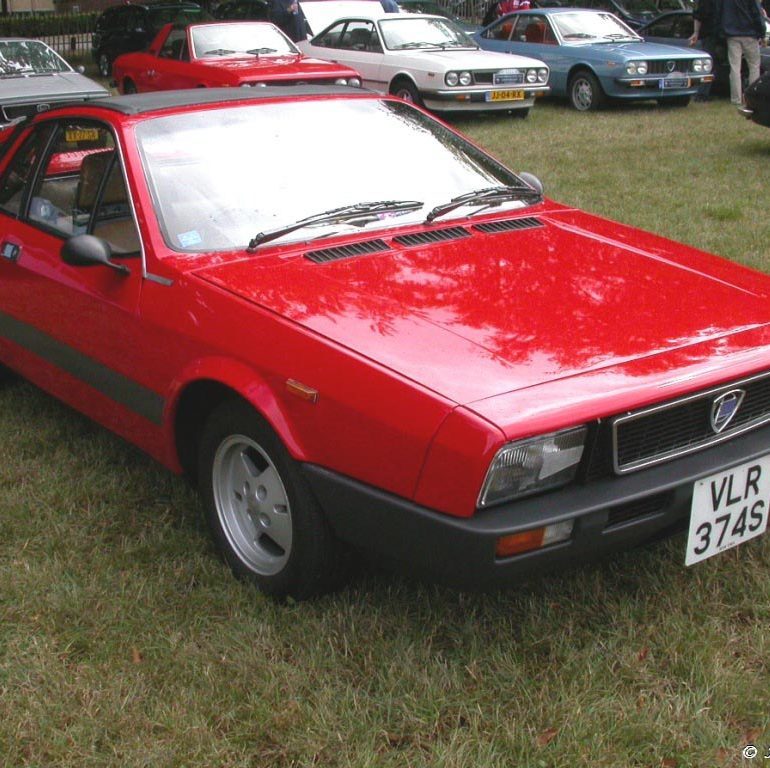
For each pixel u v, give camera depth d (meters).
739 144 11.30
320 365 2.88
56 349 4.07
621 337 2.95
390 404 2.71
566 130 12.57
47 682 2.83
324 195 3.73
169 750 2.57
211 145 3.79
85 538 3.58
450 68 13.00
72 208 4.01
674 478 2.78
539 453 2.60
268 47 12.81
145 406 3.57
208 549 3.53
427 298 3.13
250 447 3.20
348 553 3.06
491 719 2.66
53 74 11.46
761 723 2.64
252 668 2.88
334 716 2.66
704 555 2.93
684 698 2.70
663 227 7.61
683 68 14.20
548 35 14.96
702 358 2.88
